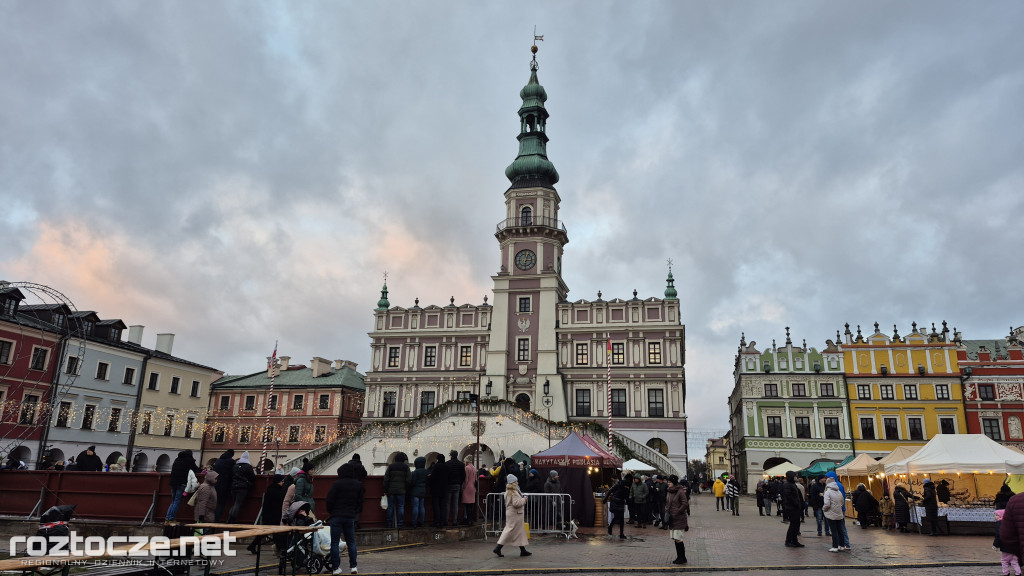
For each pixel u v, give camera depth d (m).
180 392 62.12
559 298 64.19
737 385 65.31
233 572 13.78
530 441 44.41
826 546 19.72
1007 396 55.94
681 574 14.68
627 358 59.00
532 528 22.62
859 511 27.12
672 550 18.56
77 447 49.84
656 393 57.69
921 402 56.75
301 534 13.50
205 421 66.12
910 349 58.03
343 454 46.50
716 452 147.50
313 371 71.75
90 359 51.69
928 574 14.62
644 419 56.91
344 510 13.67
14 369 44.75
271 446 67.75
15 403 43.88
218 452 68.12
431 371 62.19
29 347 46.03
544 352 59.81
